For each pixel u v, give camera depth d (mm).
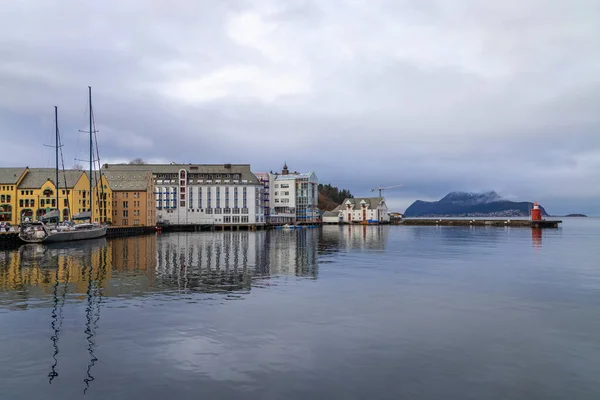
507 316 26578
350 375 17500
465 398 15594
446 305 29516
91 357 19438
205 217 179375
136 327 23969
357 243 93312
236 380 17000
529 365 18625
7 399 15469
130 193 153125
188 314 26812
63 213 132875
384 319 25781
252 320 25422
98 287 36094
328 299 31328
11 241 81500
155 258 59406
